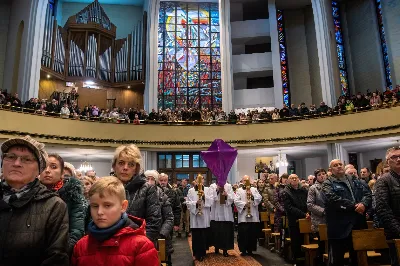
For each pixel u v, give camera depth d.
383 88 20.94
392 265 3.48
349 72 22.78
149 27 22.00
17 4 18.75
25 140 2.03
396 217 3.63
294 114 16.36
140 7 24.50
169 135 16.44
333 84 19.88
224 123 16.78
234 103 22.89
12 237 1.82
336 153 15.33
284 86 23.55
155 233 2.84
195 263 6.62
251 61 23.50
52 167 2.68
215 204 7.55
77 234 2.42
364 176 7.24
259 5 25.17
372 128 13.96
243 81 24.62
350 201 4.14
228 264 6.46
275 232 7.43
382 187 3.70
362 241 3.80
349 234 4.09
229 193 7.50
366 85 21.91
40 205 1.96
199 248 6.99
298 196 6.30
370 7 22.28
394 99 13.72
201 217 7.14
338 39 23.09
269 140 16.23
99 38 21.41
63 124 14.18
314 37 23.77
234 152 7.57
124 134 15.80
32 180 2.04
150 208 2.93
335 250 4.20
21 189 1.97
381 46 21.58
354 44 22.95
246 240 7.36
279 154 17.55
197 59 23.25
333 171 4.44
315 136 15.48
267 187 8.60
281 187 7.34
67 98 17.66
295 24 24.72
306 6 24.61
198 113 16.84
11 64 17.72
